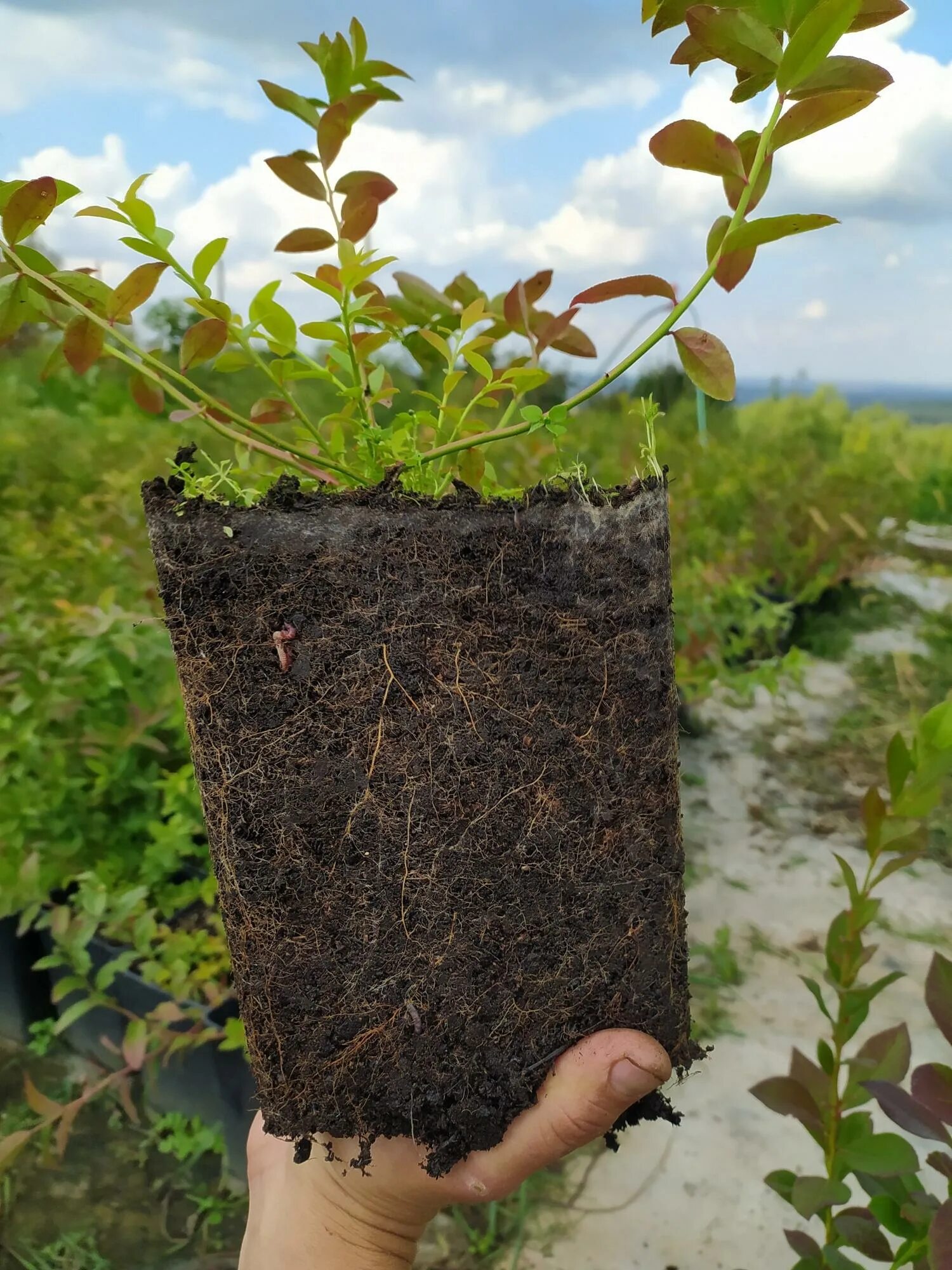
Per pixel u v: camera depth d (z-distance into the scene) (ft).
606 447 3.26
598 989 0.82
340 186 0.98
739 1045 1.87
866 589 4.52
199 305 0.85
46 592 2.22
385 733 0.76
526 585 0.77
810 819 2.72
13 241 0.76
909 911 2.29
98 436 3.60
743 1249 1.47
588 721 0.79
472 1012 0.80
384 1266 0.95
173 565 0.74
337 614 0.75
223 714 0.75
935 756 0.87
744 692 2.68
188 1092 1.70
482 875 0.79
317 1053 0.79
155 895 1.89
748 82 0.76
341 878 0.77
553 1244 1.50
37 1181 1.66
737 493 4.01
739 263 0.73
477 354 0.84
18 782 1.83
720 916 2.29
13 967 1.94
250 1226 1.05
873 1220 0.98
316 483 0.87
